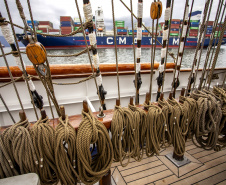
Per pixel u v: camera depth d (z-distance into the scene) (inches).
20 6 27.6
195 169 70.4
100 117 45.3
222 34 50.4
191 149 83.3
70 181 38.3
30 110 83.2
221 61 441.4
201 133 54.6
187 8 48.6
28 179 31.2
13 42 38.1
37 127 35.6
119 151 43.0
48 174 38.5
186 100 52.1
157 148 47.9
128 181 64.7
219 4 50.5
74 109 90.4
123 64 89.8
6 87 75.4
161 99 51.1
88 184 40.6
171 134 52.3
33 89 49.0
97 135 36.8
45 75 34.1
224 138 65.9
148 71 96.2
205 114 54.3
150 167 71.6
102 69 86.1
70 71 80.0
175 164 72.4
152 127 45.3
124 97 100.3
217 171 69.4
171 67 103.3
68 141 35.7
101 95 55.6
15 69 73.1
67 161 36.9
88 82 86.5
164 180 65.1
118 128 42.1
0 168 34.2
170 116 48.9
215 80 126.5
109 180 57.6
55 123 41.3
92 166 43.9
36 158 34.9
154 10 39.8
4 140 33.6
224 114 55.9
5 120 80.1
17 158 33.9
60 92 84.2
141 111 45.4
